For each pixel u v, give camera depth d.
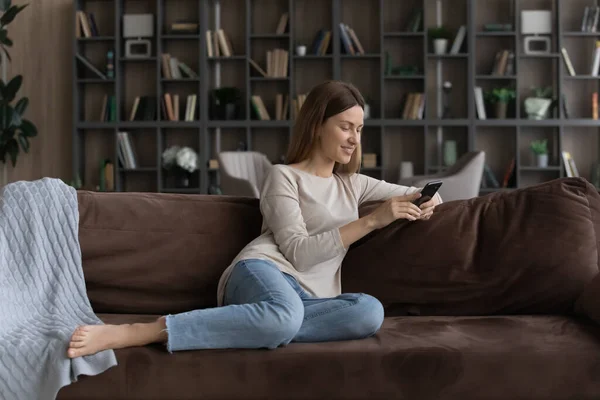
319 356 1.64
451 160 6.66
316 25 6.82
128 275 2.10
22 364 1.59
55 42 6.84
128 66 6.87
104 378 1.62
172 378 1.62
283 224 1.97
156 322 1.67
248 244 2.04
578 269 1.99
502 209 2.13
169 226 2.14
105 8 6.88
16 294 1.87
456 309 2.07
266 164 5.58
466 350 1.64
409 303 2.10
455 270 2.07
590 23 6.58
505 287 2.04
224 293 1.97
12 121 5.88
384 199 2.20
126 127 6.66
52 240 2.01
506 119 6.48
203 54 6.60
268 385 1.63
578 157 6.80
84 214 2.12
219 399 1.63
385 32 6.56
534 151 6.59
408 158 6.82
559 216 2.06
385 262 2.11
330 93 2.04
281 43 6.81
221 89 6.60
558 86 6.51
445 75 6.80
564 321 1.87
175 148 6.69
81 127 6.62
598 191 2.11
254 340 1.66
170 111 6.67
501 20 6.79
